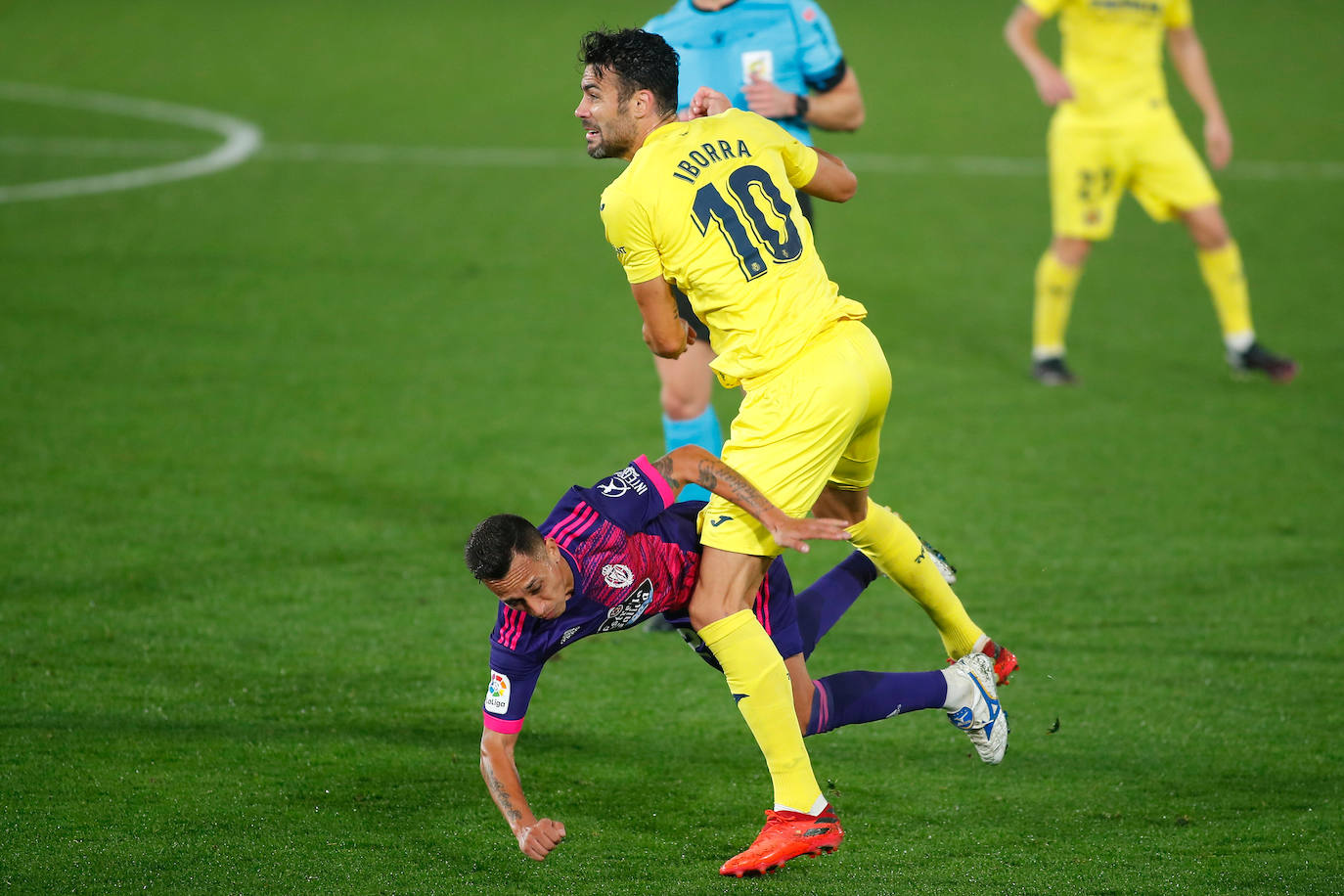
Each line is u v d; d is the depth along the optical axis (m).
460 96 56.22
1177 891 11.19
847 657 16.22
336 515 20.09
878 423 12.50
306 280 32.69
